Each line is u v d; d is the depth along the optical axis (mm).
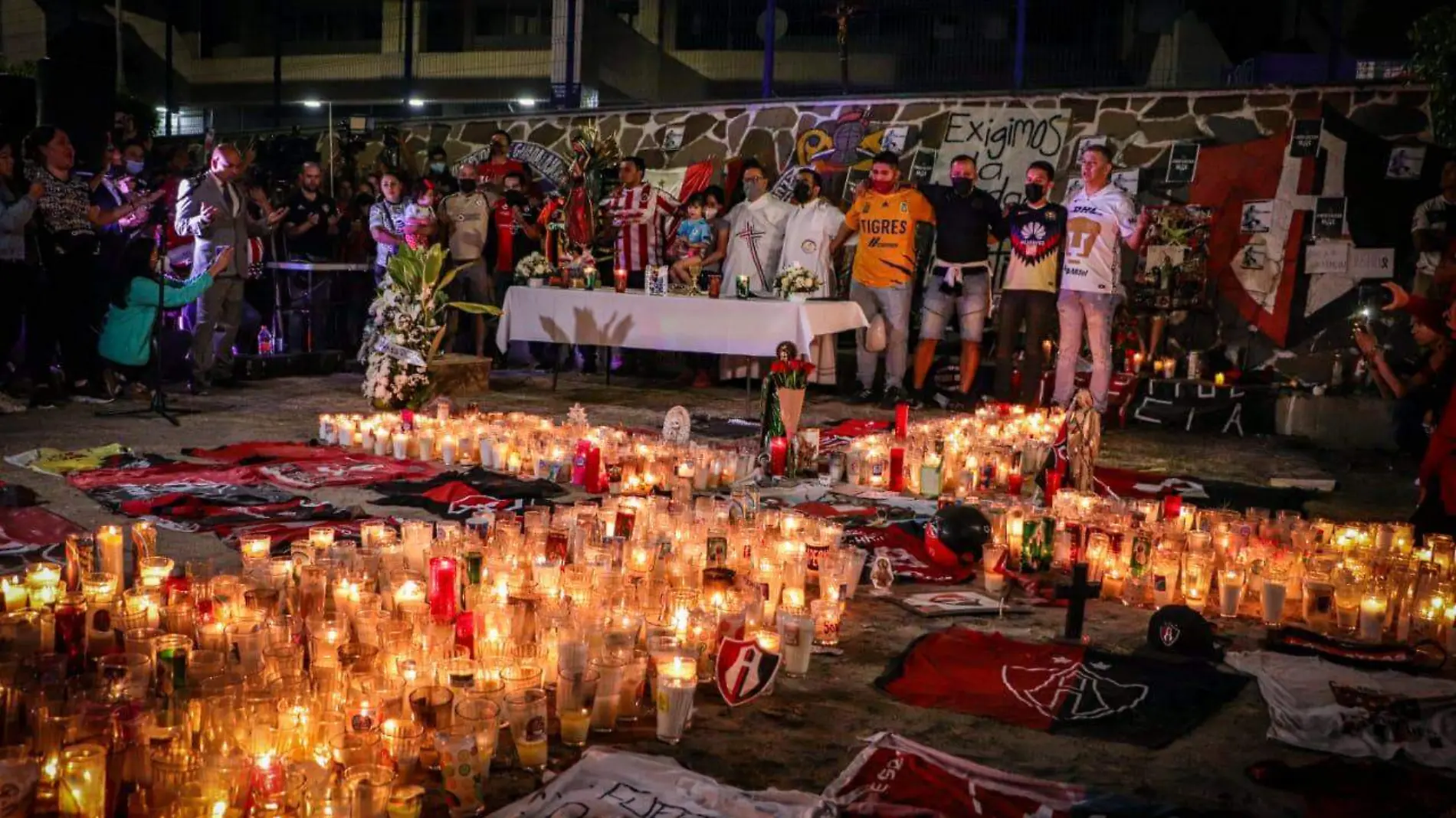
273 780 3248
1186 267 13016
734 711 4418
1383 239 12438
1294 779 3928
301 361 13633
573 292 12422
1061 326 11781
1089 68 16547
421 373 11273
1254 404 11758
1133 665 4992
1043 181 11898
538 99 28125
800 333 11211
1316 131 12766
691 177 15672
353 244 15289
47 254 10711
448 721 3787
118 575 5168
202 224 11625
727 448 8719
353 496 7535
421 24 29281
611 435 8953
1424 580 5500
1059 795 3713
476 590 4844
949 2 17188
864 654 5113
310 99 30188
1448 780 3961
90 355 11305
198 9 30516
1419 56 10648
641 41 22422
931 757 3934
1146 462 10148
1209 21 16734
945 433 9383
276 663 4004
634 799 3586
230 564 5934
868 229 12469
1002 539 6551
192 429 9828
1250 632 5574
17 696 3721
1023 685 4738
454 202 14203
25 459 8133
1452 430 7191
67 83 13258
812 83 22516
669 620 4766
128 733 3354
